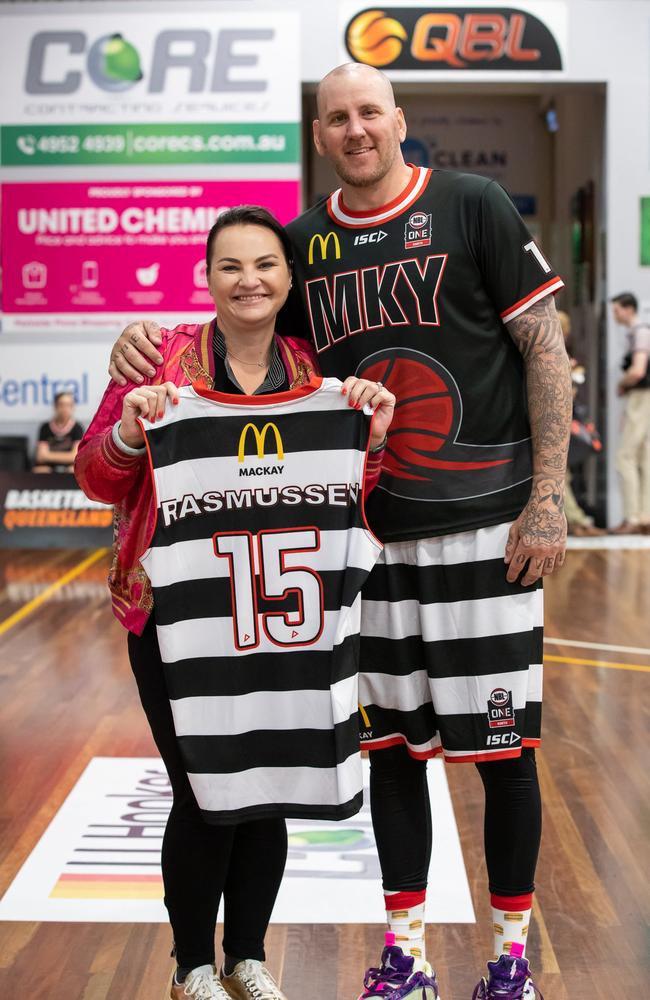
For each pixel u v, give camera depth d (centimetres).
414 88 845
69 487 819
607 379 855
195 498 198
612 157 835
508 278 200
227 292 194
